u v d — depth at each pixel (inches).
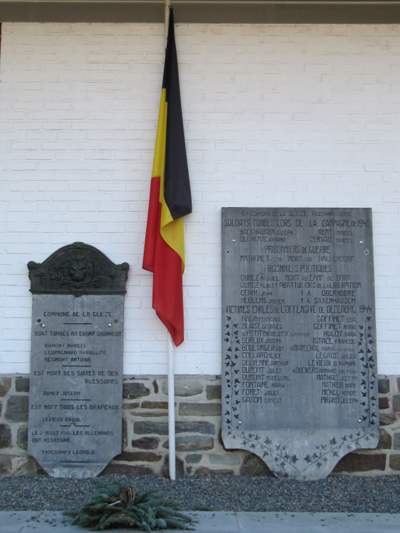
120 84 181.2
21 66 181.8
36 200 177.6
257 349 168.9
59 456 166.4
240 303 170.4
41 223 176.9
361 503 149.2
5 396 170.2
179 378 170.1
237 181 177.8
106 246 175.9
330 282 171.3
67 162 179.0
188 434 168.2
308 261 172.1
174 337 168.7
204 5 180.4
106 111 180.4
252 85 181.0
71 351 169.9
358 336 169.3
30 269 172.2
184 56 181.8
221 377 168.6
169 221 167.0
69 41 182.9
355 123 179.6
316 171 178.2
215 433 168.2
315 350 168.7
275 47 182.4
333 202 177.0
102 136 179.6
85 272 172.4
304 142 179.2
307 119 179.8
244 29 182.9
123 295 172.4
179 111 173.2
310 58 181.9
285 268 171.8
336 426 165.9
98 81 181.5
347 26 182.7
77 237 176.2
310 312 170.1
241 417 166.2
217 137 179.2
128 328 172.6
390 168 178.2
